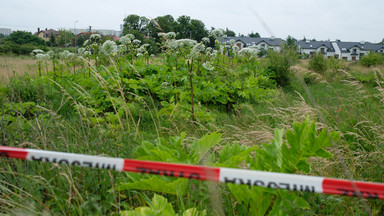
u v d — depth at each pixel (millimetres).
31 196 2084
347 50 108125
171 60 8711
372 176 2994
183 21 67125
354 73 16453
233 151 2443
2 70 9922
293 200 1954
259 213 2109
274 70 12266
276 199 2168
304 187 1609
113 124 4277
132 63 8500
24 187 2311
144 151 2553
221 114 6730
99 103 6137
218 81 8812
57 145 3049
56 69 9797
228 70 10148
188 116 5484
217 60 11156
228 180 1611
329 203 2461
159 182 2170
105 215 2098
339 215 2408
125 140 3014
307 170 2150
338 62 19016
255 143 3746
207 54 9617
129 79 7176
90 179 2348
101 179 2496
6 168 2643
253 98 8062
